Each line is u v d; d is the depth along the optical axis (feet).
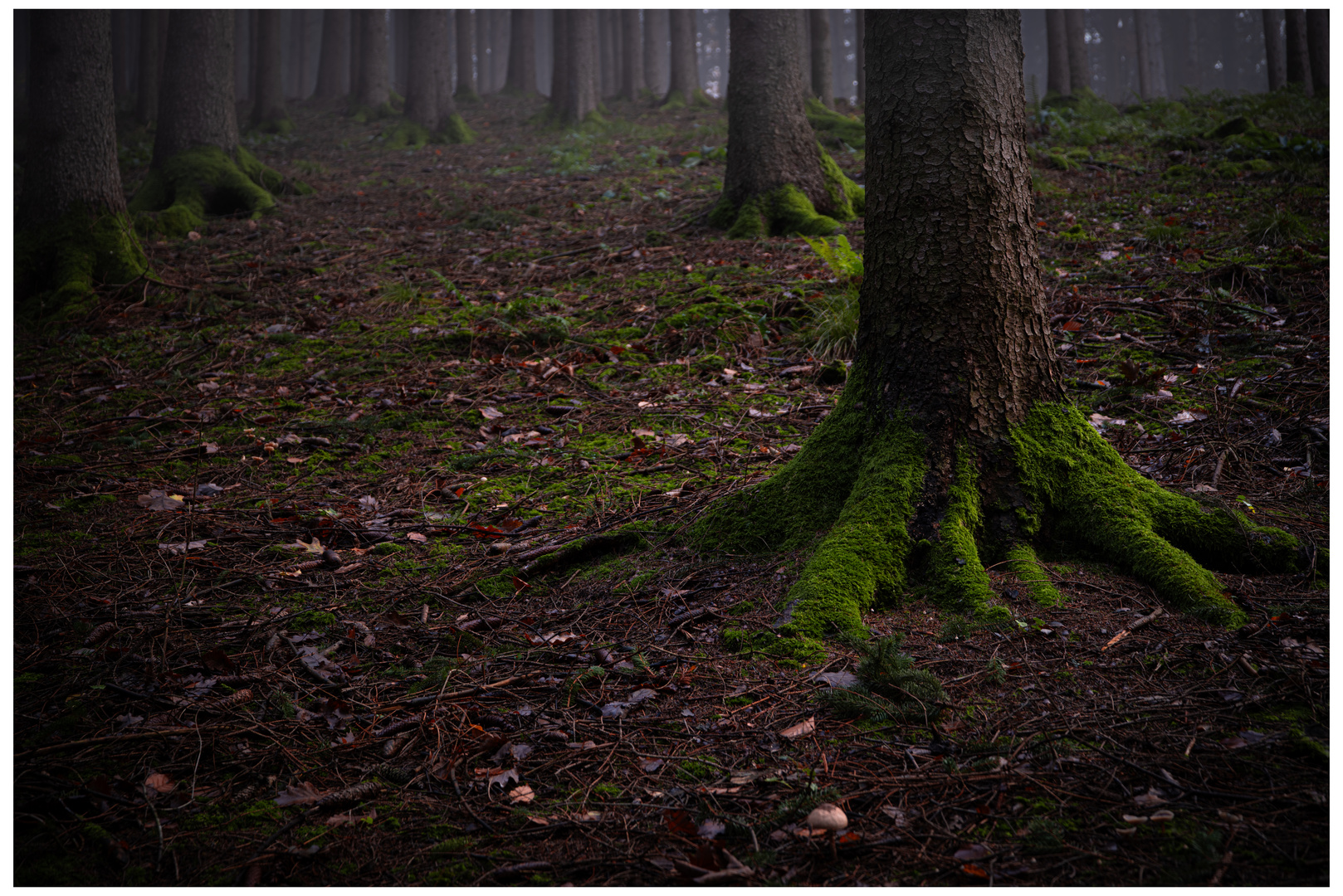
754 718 8.29
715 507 12.41
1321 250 21.26
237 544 13.08
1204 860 5.93
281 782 7.73
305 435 17.54
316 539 13.12
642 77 96.68
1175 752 7.22
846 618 9.60
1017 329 11.14
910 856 6.31
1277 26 63.46
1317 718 7.44
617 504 13.70
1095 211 27.76
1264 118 39.50
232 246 32.76
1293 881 5.71
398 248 31.68
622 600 10.91
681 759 7.76
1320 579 9.84
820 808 6.77
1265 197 26.71
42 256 27.37
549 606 11.02
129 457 16.66
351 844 6.88
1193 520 10.55
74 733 8.44
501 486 14.88
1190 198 27.99
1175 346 17.44
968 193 10.87
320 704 8.94
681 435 16.39
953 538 10.37
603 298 24.41
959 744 7.59
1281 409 14.25
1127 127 41.39
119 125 65.21
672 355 20.77
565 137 57.72
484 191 41.83
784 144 30.50
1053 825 6.47
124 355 22.65
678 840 6.71
